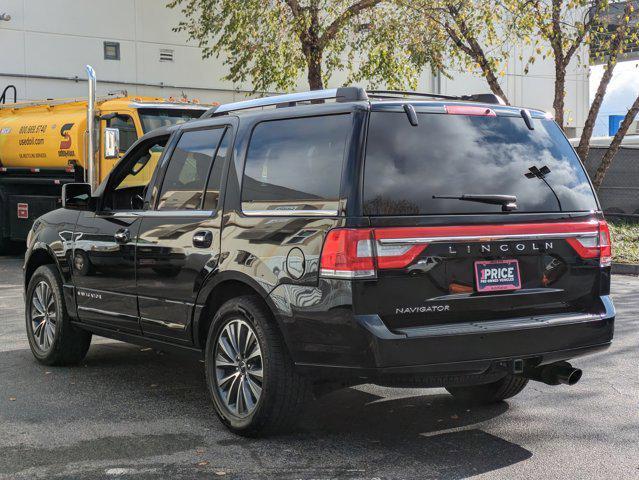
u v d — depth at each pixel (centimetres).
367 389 614
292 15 1797
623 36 1606
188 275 529
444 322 449
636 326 888
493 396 568
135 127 1370
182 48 2220
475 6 1662
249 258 482
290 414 477
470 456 461
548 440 492
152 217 569
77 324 656
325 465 444
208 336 514
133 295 581
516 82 2731
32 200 1578
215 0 1908
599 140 2414
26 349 761
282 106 512
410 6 1703
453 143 467
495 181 471
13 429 513
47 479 425
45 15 2033
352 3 1819
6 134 1620
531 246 475
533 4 1566
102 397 589
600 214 510
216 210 516
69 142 1483
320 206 450
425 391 609
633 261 1441
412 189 446
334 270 434
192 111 1429
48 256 701
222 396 507
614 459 458
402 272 437
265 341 470
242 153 511
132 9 2145
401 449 472
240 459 454
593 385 634
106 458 457
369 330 427
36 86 2033
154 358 720
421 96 537
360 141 444
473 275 457
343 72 2359
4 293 1141
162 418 536
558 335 476
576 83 2881
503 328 455
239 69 1884
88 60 2095
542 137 503
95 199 632
